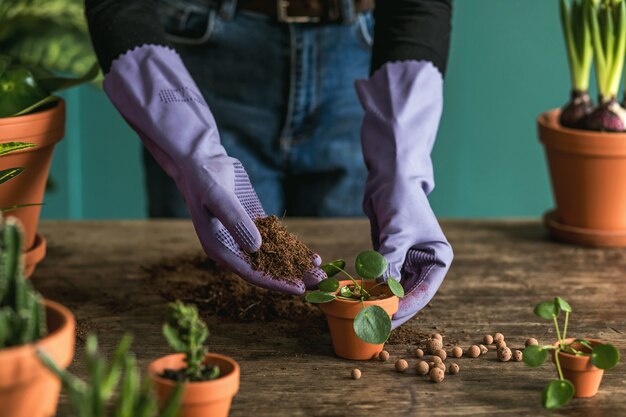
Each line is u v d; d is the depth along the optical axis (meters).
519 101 2.89
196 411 1.08
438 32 1.57
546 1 2.81
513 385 1.23
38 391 1.00
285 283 1.33
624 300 1.49
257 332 1.37
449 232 1.80
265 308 1.43
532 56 2.86
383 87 1.52
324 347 1.32
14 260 0.99
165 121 1.43
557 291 1.52
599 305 1.47
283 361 1.28
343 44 1.96
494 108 2.90
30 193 1.46
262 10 1.93
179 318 1.08
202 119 1.45
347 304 1.24
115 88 1.48
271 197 2.08
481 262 1.64
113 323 1.38
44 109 1.49
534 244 1.74
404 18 1.57
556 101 2.89
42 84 1.51
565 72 2.87
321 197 2.08
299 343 1.34
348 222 1.83
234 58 1.97
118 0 1.53
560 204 1.76
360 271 1.24
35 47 1.78
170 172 1.43
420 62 1.54
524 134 2.93
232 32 1.95
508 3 2.81
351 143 2.03
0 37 1.77
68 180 2.87
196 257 1.62
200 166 1.37
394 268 1.33
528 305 1.47
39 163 1.46
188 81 1.50
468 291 1.51
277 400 1.19
